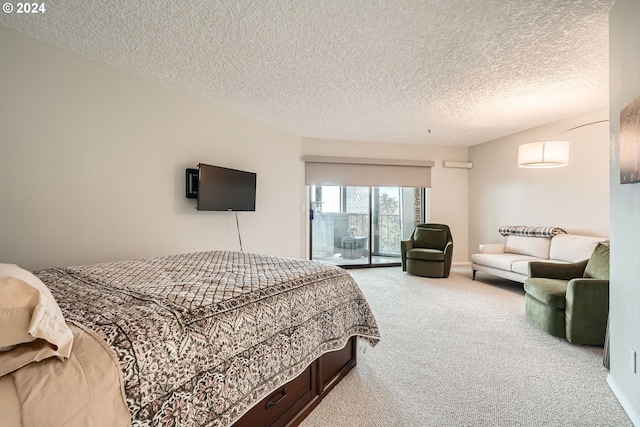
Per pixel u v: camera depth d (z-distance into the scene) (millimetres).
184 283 1445
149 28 1987
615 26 1646
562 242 3680
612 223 1713
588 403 1586
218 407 1028
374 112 3701
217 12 1815
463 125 4273
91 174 2424
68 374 738
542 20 1871
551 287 2512
